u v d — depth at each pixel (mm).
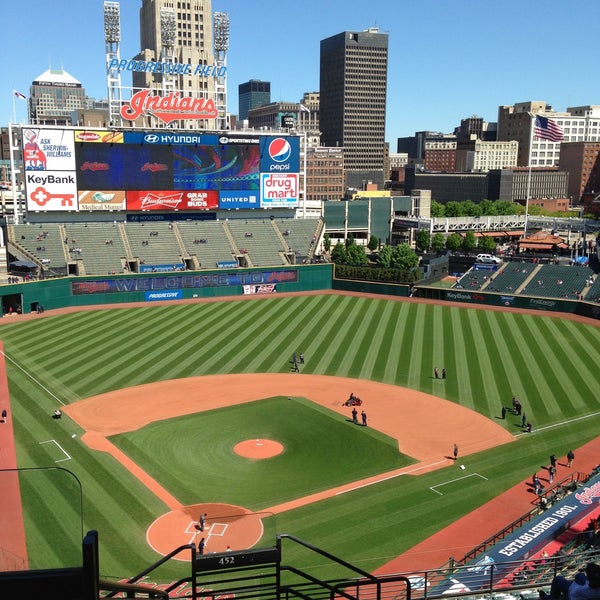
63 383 64875
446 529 38094
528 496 42312
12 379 66000
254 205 122375
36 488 9203
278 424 54719
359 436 52156
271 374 68375
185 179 115562
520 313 96750
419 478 44906
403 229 173000
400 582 31078
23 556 8797
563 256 140375
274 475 45188
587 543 30516
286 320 92312
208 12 197125
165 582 31422
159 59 198375
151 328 87375
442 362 72000
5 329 86938
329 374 68312
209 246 116312
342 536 37156
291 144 123125
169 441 50938
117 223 114875
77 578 8445
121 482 43719
